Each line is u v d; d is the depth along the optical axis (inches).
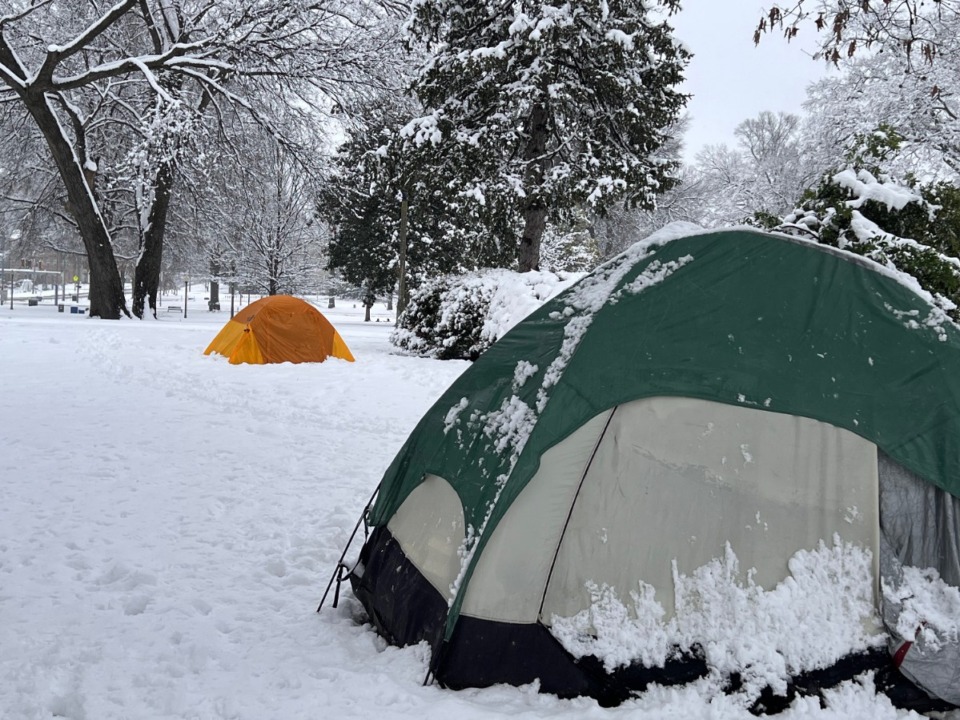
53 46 1085.1
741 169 1485.0
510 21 864.3
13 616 172.4
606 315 158.9
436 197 1143.0
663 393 149.6
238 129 1320.1
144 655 156.3
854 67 892.6
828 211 337.4
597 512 150.7
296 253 1758.1
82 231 1244.5
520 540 150.8
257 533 236.1
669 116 893.2
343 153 1374.3
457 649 149.2
